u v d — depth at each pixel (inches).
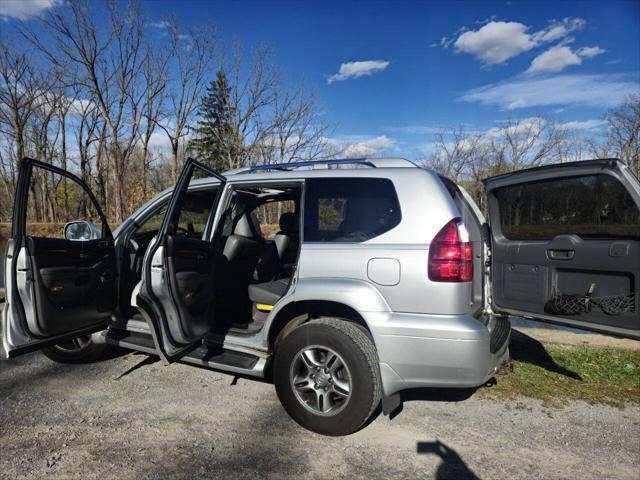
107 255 139.8
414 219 110.2
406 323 105.3
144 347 139.3
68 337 128.8
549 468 101.3
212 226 139.1
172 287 119.4
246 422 120.4
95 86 1043.3
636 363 163.8
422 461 103.6
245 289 158.1
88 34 992.2
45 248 119.3
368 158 131.3
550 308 121.3
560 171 117.6
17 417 120.6
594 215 113.5
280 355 117.6
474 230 124.9
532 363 164.7
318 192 123.3
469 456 105.8
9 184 1350.9
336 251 115.1
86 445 107.4
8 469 97.3
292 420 122.0
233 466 100.3
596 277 114.4
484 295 129.3
